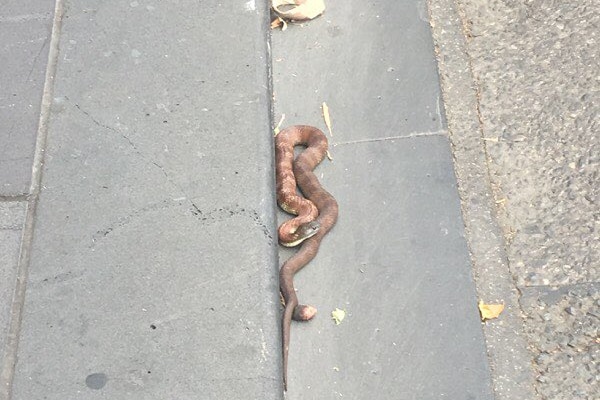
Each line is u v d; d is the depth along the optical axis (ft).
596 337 4.69
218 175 5.11
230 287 4.77
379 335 4.74
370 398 4.58
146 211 5.00
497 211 5.11
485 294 4.84
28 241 4.93
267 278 4.79
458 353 4.67
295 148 5.42
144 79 5.45
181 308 4.72
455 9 5.84
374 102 5.50
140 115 5.32
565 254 4.94
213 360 4.58
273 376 4.54
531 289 4.85
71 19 5.69
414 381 4.61
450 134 5.36
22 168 5.15
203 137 5.23
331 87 5.58
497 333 4.73
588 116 5.38
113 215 4.99
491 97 5.51
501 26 5.80
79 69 5.49
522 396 4.56
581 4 5.83
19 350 4.63
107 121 5.30
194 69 5.48
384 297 4.85
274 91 5.59
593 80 5.52
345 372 4.66
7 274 4.83
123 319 4.69
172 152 5.19
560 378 4.60
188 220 4.97
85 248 4.90
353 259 4.98
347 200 5.17
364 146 5.35
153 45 5.58
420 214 5.09
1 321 4.70
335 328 4.78
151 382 4.53
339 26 5.82
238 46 5.55
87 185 5.09
